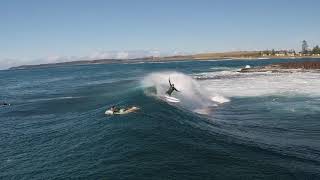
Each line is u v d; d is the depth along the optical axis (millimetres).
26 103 45531
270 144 20547
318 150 19828
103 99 41812
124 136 20016
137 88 46812
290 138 22484
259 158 17297
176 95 38938
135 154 17031
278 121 27875
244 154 17750
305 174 15531
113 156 17250
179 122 23828
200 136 20438
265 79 61125
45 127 28109
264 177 14781
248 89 48031
